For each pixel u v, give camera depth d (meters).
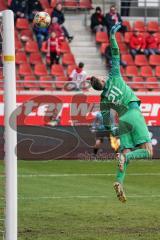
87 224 37.34
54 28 91.94
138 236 33.94
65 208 42.78
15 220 27.84
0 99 71.44
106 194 49.38
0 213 40.47
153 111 74.50
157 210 42.44
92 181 56.69
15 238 27.83
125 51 96.50
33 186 53.03
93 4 104.38
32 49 91.69
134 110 34.84
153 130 74.25
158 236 34.00
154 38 96.50
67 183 55.19
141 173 62.69
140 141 34.41
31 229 35.72
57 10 92.50
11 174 27.83
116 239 33.06
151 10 106.94
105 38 97.19
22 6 94.88
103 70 94.62
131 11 106.56
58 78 86.88
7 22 27.73
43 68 88.88
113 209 42.62
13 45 27.91
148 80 92.81
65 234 34.34
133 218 39.38
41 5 95.94
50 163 67.88
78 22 100.12
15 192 27.86
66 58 92.31
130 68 93.19
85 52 96.31
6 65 27.84
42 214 40.44
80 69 84.12
